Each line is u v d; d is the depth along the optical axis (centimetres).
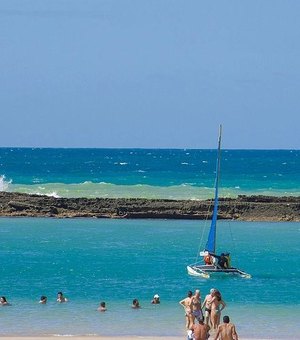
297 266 8462
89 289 7069
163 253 9112
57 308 6341
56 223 12038
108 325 5812
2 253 8994
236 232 11419
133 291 7006
